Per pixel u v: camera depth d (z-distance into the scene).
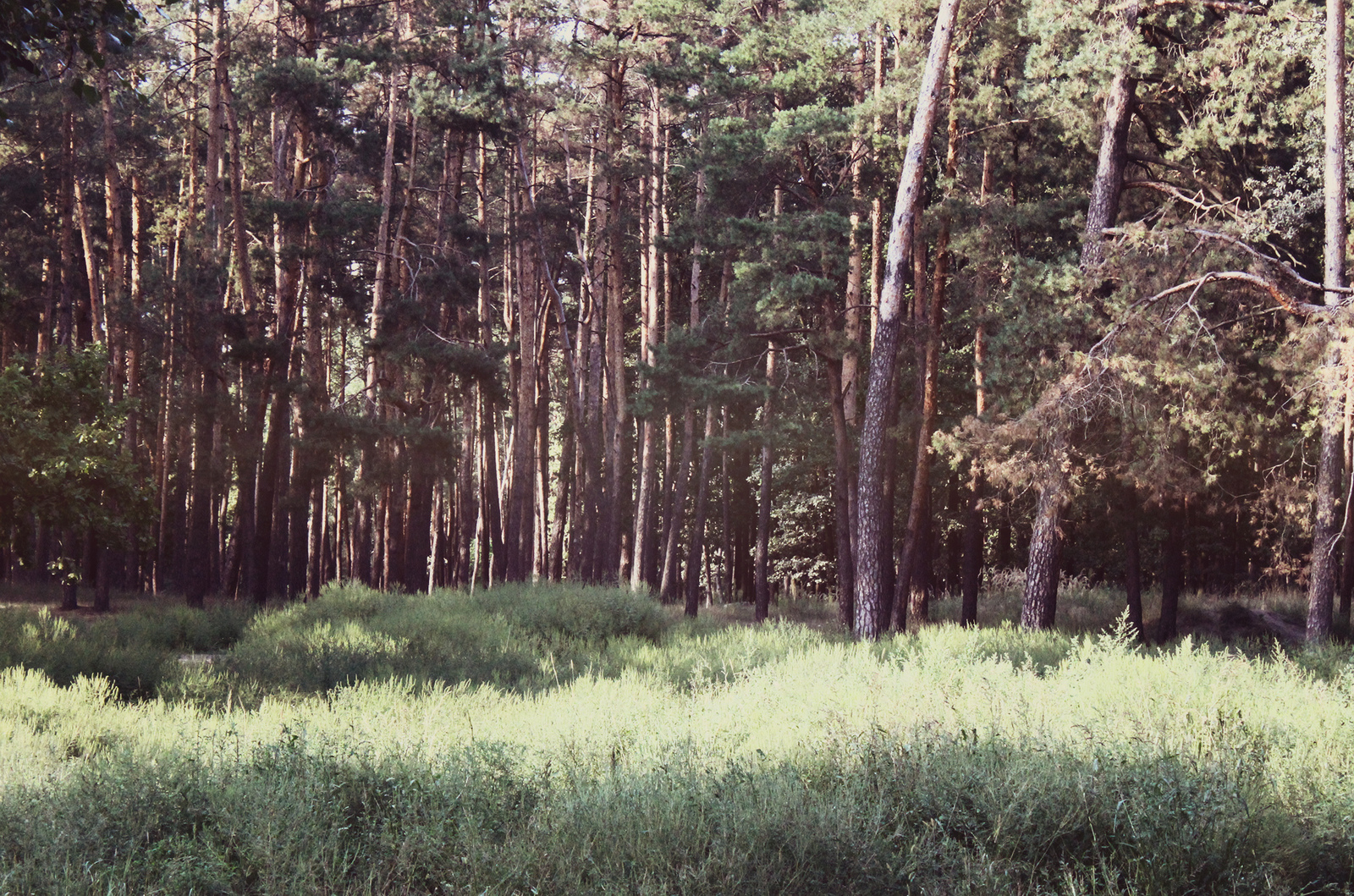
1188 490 17.73
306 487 26.36
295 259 27.06
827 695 9.41
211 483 25.12
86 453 14.08
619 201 32.22
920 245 22.25
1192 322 16.55
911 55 21.42
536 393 41.22
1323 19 18.30
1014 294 17.83
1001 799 5.36
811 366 25.98
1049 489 16.88
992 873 4.59
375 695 11.33
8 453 13.55
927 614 23.53
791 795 5.38
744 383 23.72
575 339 45.38
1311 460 20.12
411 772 6.18
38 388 14.20
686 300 39.28
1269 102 18.69
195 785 5.97
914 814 5.36
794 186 25.61
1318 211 20.34
